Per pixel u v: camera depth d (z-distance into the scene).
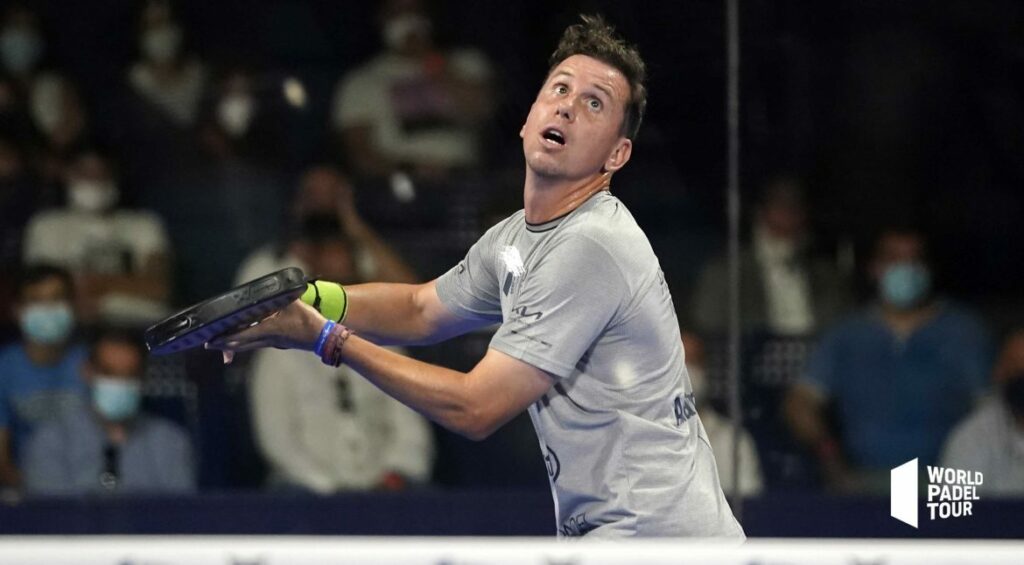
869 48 18.02
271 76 18.91
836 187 17.84
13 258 18.03
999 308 17.62
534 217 9.27
